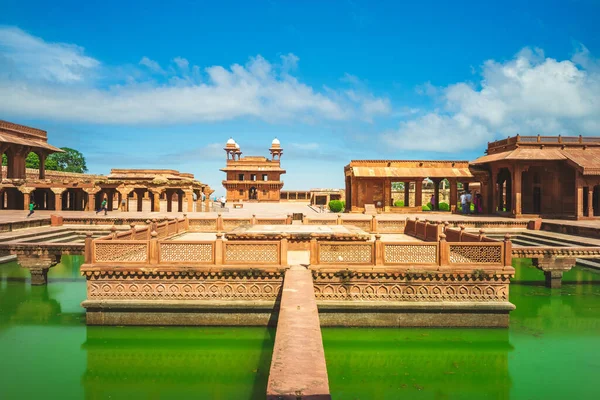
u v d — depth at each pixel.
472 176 30.52
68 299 12.87
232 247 10.10
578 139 28.16
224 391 7.30
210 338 9.36
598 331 10.34
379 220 19.20
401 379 7.77
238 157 69.06
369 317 9.84
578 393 7.26
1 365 8.30
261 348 9.01
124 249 10.23
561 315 11.55
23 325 10.45
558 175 27.02
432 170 31.64
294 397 4.50
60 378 7.77
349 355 8.76
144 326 9.88
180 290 9.94
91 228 22.83
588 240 18.22
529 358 8.71
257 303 9.83
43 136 41.00
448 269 9.82
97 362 8.43
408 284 9.88
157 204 32.72
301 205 54.31
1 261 17.84
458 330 9.77
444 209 38.06
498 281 9.88
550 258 14.42
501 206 32.47
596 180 24.80
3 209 34.06
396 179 31.45
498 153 30.70
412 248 10.08
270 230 14.53
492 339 9.63
